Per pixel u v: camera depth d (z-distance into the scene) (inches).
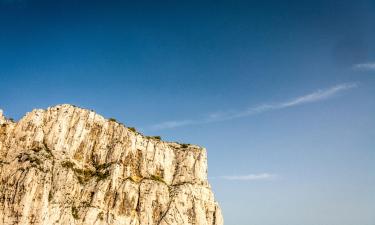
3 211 5290.4
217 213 6579.7
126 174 6250.0
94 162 6422.2
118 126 6771.7
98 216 5629.9
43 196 5442.9
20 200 5310.0
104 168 6250.0
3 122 6279.5
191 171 6860.2
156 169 6678.2
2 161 5846.5
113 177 6028.5
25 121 6309.1
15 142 6092.5
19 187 5403.5
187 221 6112.2
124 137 6624.0
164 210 6067.9
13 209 5275.6
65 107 6604.3
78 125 6505.9
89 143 6505.9
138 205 6028.5
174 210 6072.8
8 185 5467.5
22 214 5226.4
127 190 5999.0
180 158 6998.0
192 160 6978.4
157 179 6496.1
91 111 6737.2
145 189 6166.3
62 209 5526.6
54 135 6250.0
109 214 5718.5
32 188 5413.4
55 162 5910.4
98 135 6619.1
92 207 5674.2
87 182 6018.7
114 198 5910.4
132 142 6594.5
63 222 5423.2
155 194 6156.5
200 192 6589.6
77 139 6412.4
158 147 6889.8
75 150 6333.7
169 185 6574.8
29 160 5723.4
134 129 7066.9
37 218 5280.5
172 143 7391.7
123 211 5836.6
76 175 6013.8
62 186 5718.5
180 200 6245.1
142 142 6752.0
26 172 5521.7
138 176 6417.3
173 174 6835.6
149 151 6747.1
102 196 5826.8
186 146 7332.7
